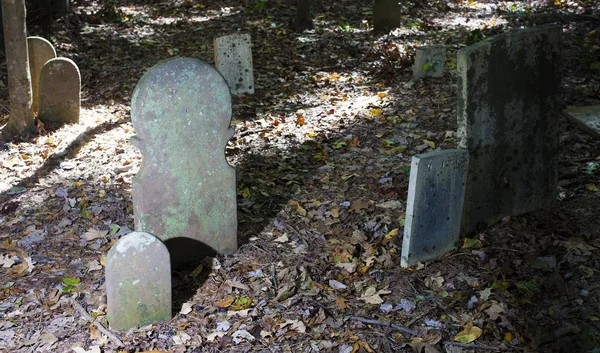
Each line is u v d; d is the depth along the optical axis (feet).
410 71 30.76
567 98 26.13
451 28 37.65
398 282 16.26
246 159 22.75
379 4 36.60
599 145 22.15
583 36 34.19
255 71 31.83
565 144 22.30
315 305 15.49
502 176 17.87
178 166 15.94
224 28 39.17
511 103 17.30
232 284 16.15
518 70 17.13
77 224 18.71
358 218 18.97
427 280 16.25
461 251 17.38
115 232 18.37
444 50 29.37
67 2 39.29
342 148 23.30
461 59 16.22
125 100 28.66
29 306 15.39
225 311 15.34
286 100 28.19
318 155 22.80
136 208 15.93
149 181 15.72
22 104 24.14
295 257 17.31
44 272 16.66
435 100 27.02
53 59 24.70
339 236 18.19
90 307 15.46
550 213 18.74
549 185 18.80
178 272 16.63
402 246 16.87
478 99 16.63
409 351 13.99
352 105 27.27
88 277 16.51
